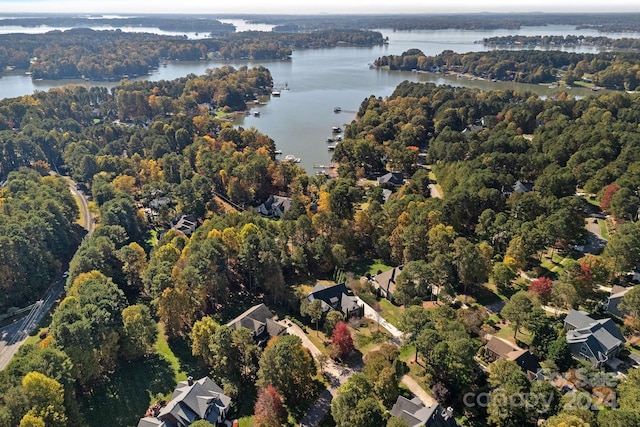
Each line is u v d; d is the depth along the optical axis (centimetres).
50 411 7638
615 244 12525
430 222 14688
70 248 15738
